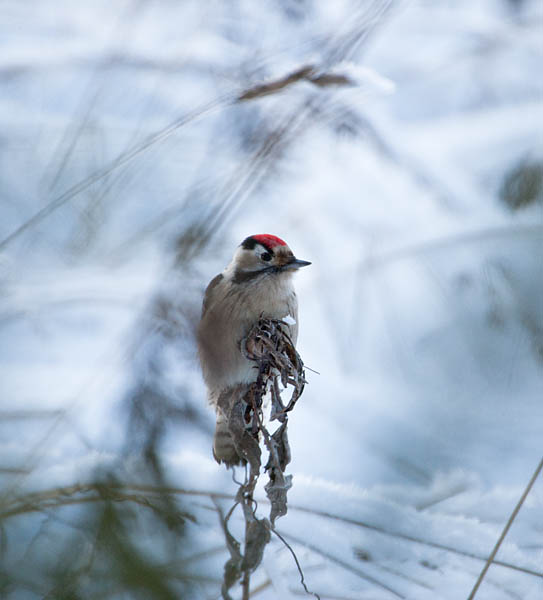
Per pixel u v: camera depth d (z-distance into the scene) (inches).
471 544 266.7
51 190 306.8
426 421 388.2
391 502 286.7
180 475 253.6
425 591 236.5
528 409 400.5
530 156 423.5
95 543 190.7
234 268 318.7
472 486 341.7
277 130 306.5
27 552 187.5
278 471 269.6
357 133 380.2
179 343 208.5
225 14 356.8
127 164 288.4
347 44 313.1
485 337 415.2
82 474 200.2
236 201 270.5
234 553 235.3
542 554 267.4
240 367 291.1
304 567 241.9
